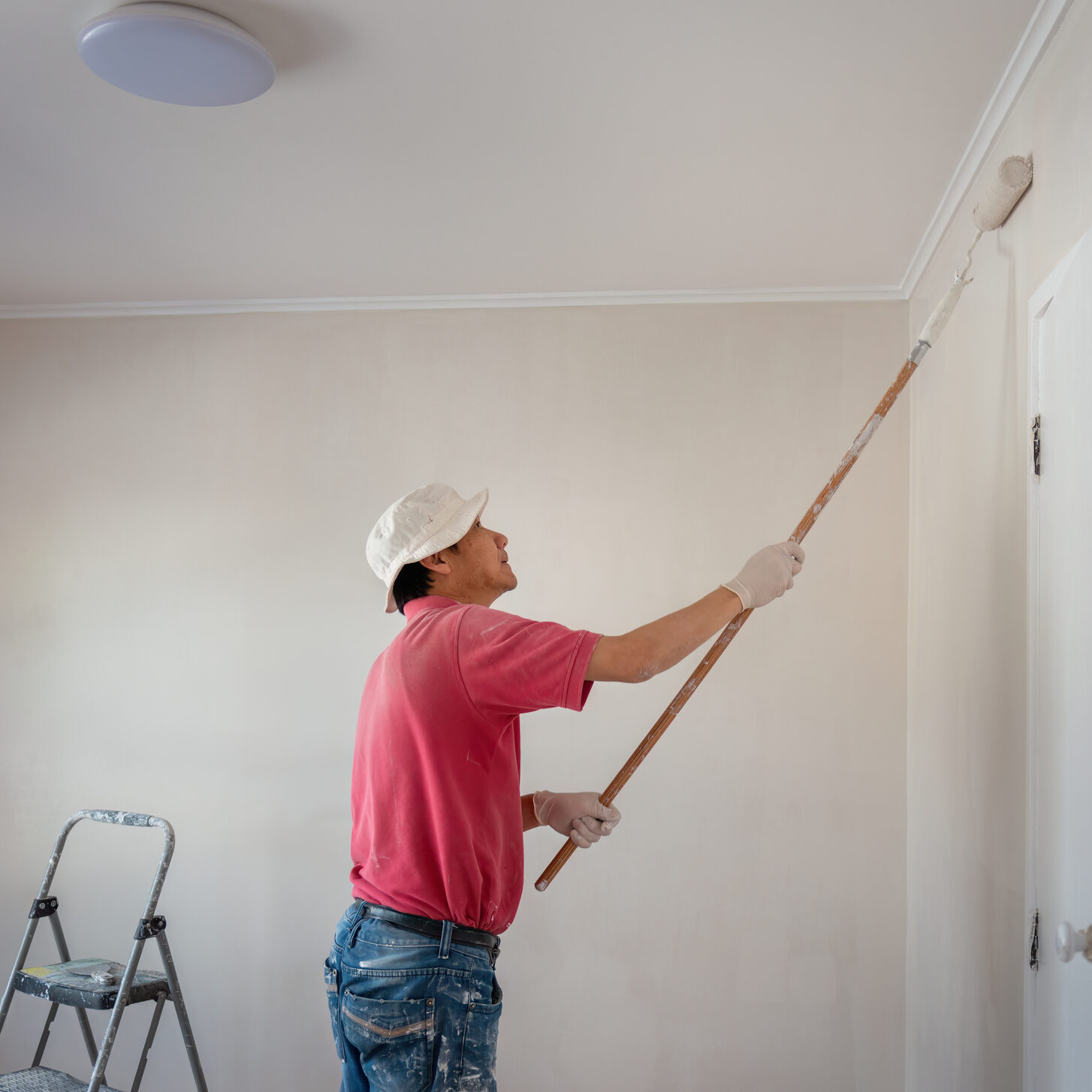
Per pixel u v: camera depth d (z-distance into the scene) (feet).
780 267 8.98
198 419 10.16
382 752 5.92
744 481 9.39
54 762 10.03
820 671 9.15
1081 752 4.66
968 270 6.94
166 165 7.20
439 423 9.84
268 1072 9.50
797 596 9.22
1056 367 5.15
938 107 6.30
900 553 9.12
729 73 5.96
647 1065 9.07
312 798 9.69
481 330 9.87
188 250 8.81
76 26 5.53
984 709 6.52
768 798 9.13
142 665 10.02
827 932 8.99
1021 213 5.81
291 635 9.85
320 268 9.20
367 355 10.00
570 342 9.75
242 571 9.96
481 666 5.67
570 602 9.46
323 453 9.96
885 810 9.00
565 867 9.30
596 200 7.70
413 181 7.43
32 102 6.32
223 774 9.81
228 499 10.05
